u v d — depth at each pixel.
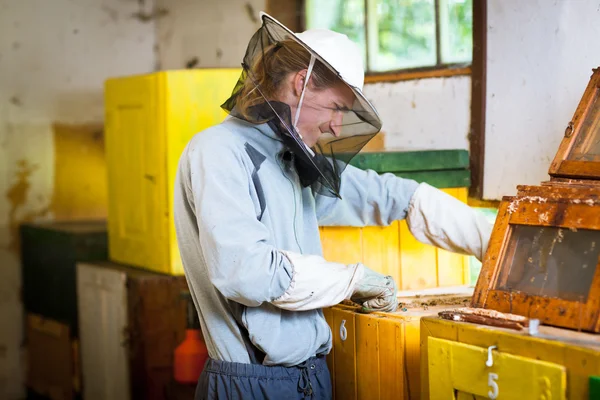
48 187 3.93
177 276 2.79
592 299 1.37
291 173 1.74
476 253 1.86
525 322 1.41
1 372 3.82
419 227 1.93
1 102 3.80
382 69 2.84
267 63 1.62
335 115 1.64
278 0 3.34
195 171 1.64
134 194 2.95
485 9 2.34
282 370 1.71
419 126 2.62
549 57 2.14
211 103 2.71
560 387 1.27
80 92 4.00
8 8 3.80
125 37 4.11
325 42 1.63
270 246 1.59
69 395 3.40
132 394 2.88
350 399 1.90
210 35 3.74
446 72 2.49
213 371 1.73
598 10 2.00
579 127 1.70
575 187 1.53
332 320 1.94
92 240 3.33
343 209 1.96
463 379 1.43
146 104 2.79
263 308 1.67
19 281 3.87
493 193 2.33
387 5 2.81
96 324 3.12
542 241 1.52
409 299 2.01
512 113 2.26
